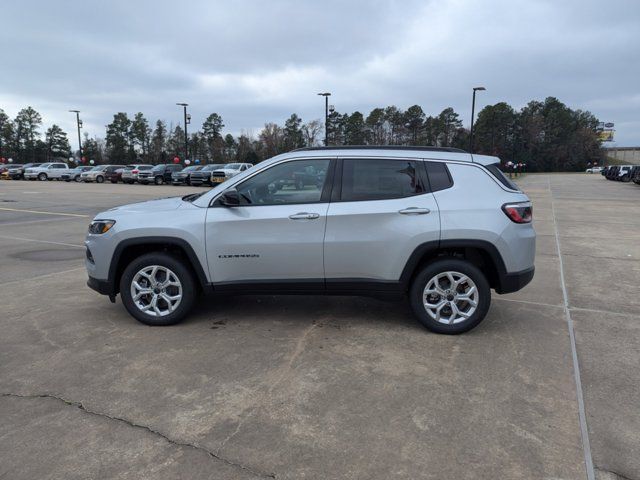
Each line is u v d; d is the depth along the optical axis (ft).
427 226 14.47
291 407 10.77
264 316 16.81
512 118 359.25
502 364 13.00
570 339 14.87
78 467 8.71
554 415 10.47
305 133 274.57
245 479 8.41
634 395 11.38
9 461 8.87
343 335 15.05
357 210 14.64
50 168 146.61
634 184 146.00
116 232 15.33
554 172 375.25
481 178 14.92
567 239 35.35
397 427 9.99
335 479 8.42
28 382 11.88
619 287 21.39
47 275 22.85
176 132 305.32
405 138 324.19
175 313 15.65
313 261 14.92
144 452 9.15
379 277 14.92
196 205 15.42
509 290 14.88
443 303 15.05
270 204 15.07
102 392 11.41
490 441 9.52
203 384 11.82
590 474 8.57
